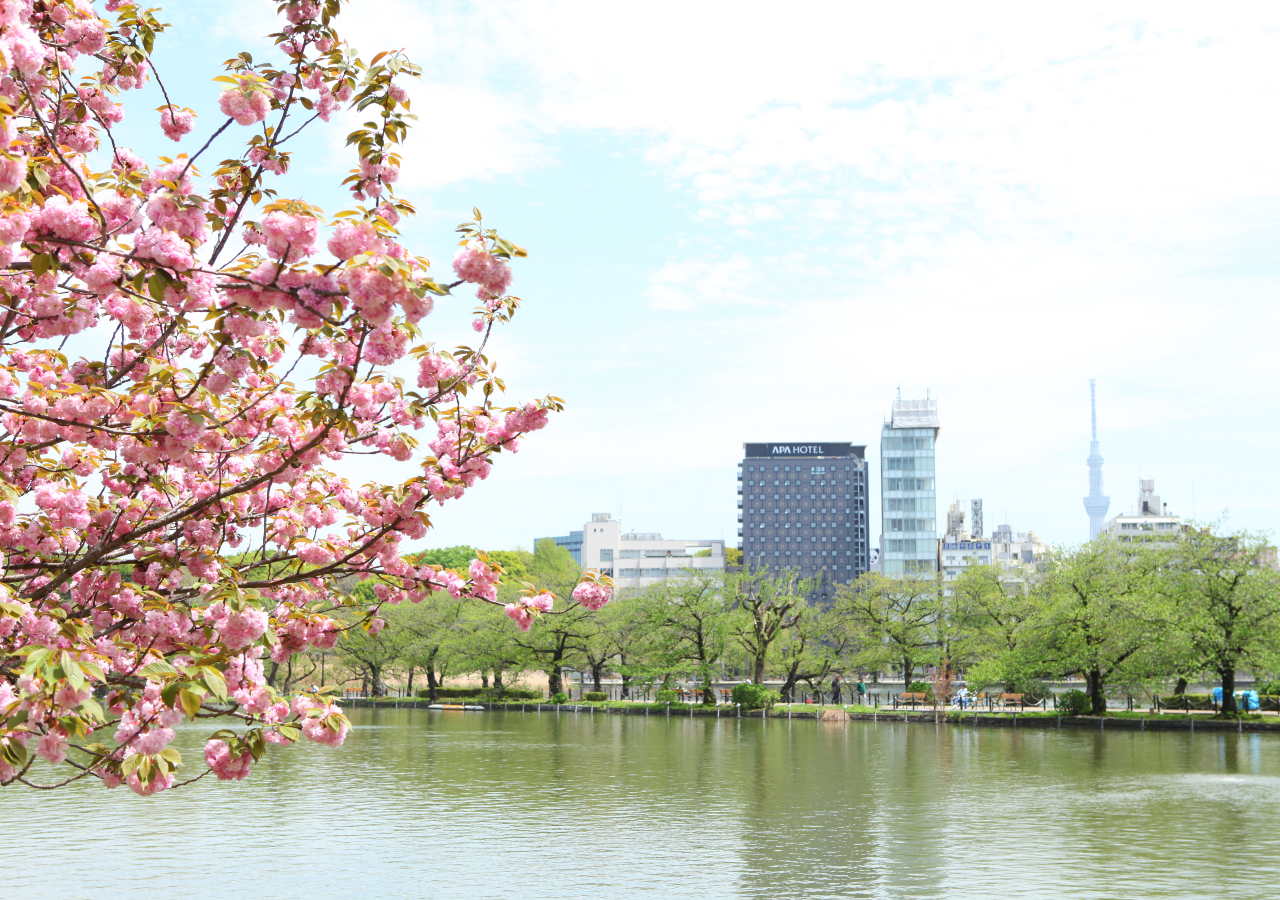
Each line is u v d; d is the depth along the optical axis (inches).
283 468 326.0
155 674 259.9
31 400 326.0
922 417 6387.8
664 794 1104.2
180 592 351.9
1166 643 2142.0
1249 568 2198.6
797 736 1999.3
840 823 914.1
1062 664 2311.8
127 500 385.7
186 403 329.4
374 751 1605.6
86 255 272.5
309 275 268.4
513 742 1809.8
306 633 388.8
